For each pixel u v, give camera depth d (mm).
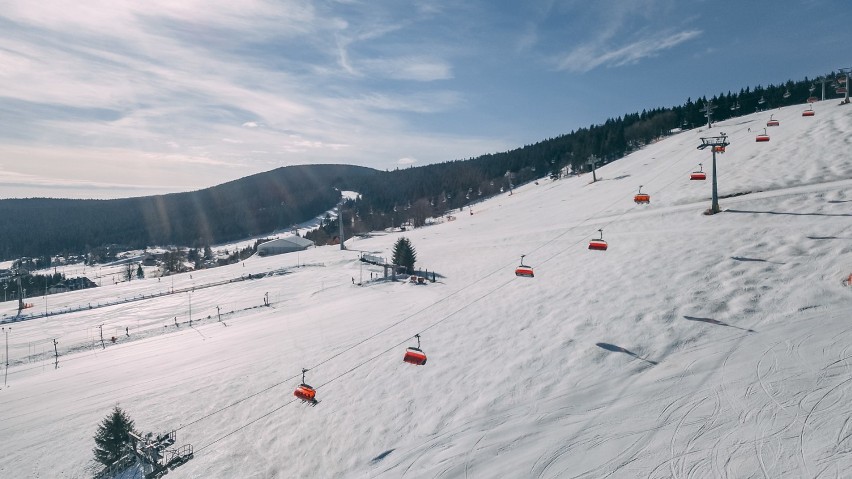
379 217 154625
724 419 18703
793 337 23250
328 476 22094
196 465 24172
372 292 54625
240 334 45000
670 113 146875
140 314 59781
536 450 19812
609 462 18047
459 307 40719
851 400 17969
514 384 25641
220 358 38156
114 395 33125
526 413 22766
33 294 106500
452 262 60875
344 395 28688
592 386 23672
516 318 34812
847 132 60594
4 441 28031
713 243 39625
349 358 34000
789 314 25656
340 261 78438
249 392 31094
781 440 16922
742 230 40656
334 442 24422
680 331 26938
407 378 29172
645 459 17719
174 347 43750
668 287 33375
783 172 53375
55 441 27641
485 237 70062
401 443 23047
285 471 23078
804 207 41812
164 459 24531
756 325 25484
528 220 75375
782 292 28234
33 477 24547
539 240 58688
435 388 27281
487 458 20141
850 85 101625
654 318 29297
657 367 23953
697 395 20672
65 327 56344
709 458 16969
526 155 195750
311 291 60812
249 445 25453
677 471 16750
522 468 18906
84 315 62219
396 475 20609
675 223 48438
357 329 40250
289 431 26125
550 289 39469
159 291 74875
